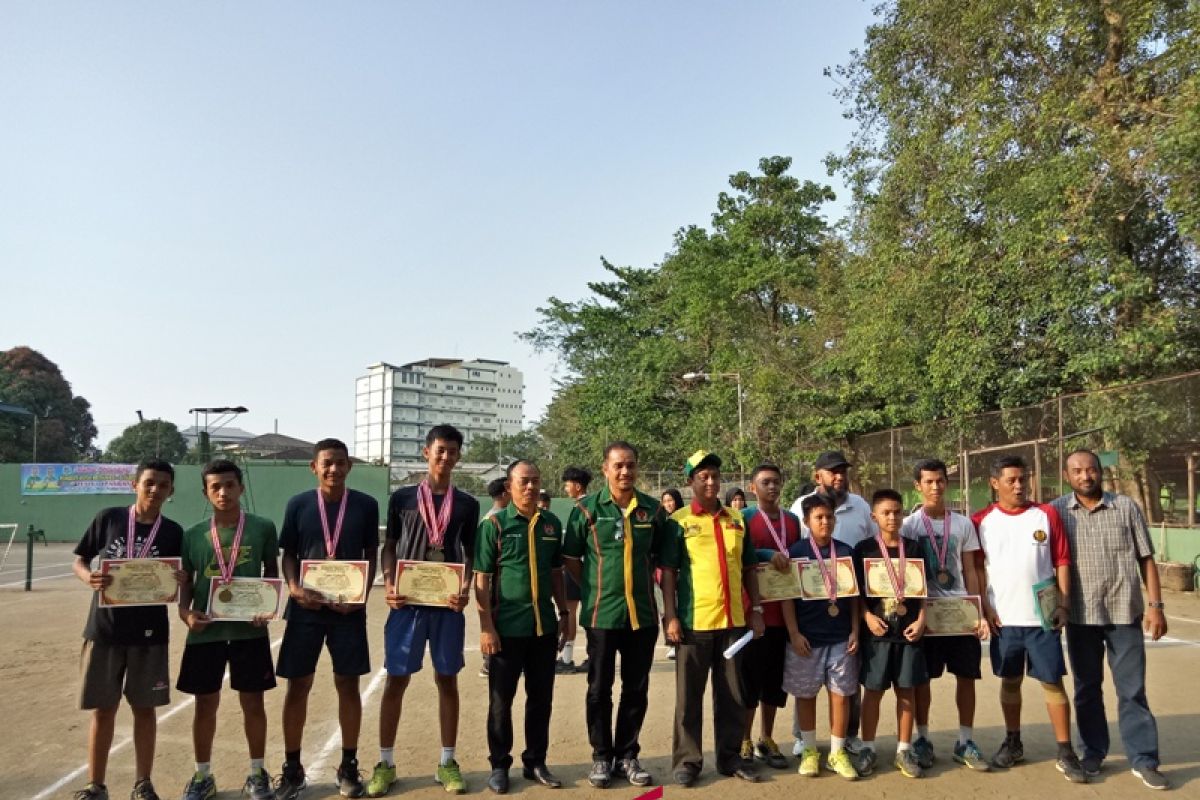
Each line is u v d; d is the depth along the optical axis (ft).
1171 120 40.47
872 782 16.87
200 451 92.27
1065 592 17.31
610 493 17.52
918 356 60.23
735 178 105.50
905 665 17.12
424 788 16.63
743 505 28.60
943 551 18.25
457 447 17.48
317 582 16.29
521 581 16.89
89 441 193.57
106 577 15.28
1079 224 45.16
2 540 97.09
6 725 21.42
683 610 17.21
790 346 92.12
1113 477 48.93
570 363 128.47
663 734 20.51
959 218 53.06
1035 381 52.29
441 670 16.53
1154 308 47.75
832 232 98.68
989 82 50.37
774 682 18.22
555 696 24.29
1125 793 16.15
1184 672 25.81
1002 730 20.38
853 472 76.07
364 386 392.68
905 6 55.52
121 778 17.42
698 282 96.63
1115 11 45.19
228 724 21.39
